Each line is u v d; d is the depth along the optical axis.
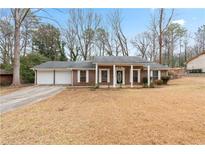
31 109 8.88
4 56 34.75
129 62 21.06
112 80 23.86
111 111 8.27
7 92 16.70
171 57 50.97
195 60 46.09
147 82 22.47
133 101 10.89
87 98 12.43
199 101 10.39
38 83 25.12
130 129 5.70
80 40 40.34
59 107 9.34
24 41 35.34
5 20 30.75
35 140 4.91
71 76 25.03
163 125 6.05
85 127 5.95
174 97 12.03
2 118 7.14
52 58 40.31
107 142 4.75
